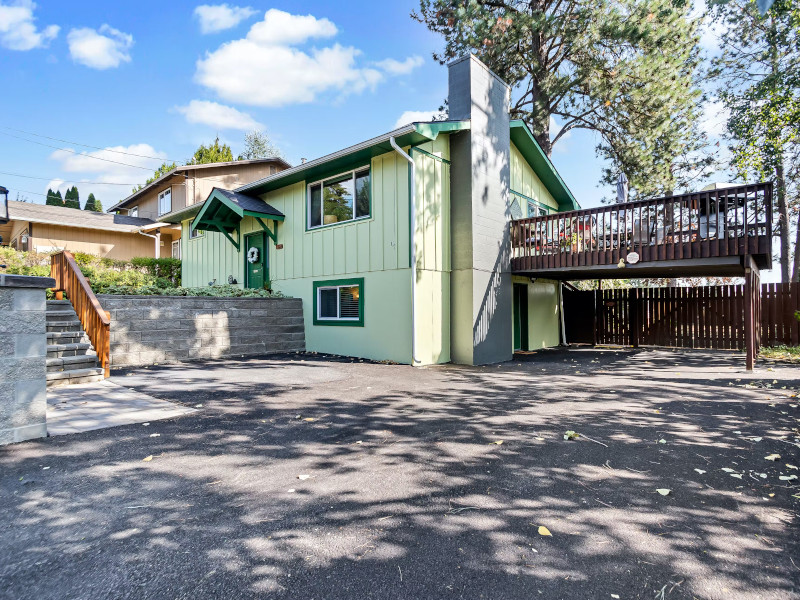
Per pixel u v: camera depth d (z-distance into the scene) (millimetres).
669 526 2551
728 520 2619
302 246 11484
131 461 3518
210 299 9570
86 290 7180
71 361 6602
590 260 9820
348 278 10258
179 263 20359
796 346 11398
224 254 14391
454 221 9898
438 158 9680
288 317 11047
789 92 13047
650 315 13555
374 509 2752
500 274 10516
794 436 4215
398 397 5930
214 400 5582
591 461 3586
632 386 6828
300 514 2682
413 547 2326
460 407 5406
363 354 9891
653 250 8953
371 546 2334
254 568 2133
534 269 10688
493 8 15891
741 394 6156
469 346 9484
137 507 2758
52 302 7727
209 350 9484
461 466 3480
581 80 15320
